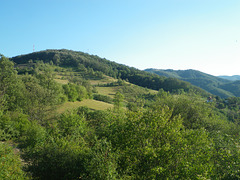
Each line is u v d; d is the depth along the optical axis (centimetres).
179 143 1235
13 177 957
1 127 2605
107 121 1888
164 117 1404
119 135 1477
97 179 966
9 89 4297
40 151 1318
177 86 13438
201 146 1279
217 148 1401
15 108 3744
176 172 1096
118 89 13100
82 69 19812
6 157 1102
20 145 2003
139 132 1358
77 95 6900
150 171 1086
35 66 14238
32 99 3738
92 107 6488
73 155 1310
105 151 1095
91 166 1017
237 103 8762
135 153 1241
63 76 14288
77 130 2491
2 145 1205
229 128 2661
